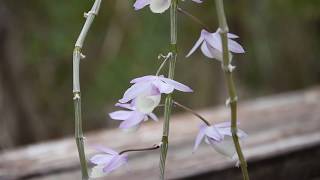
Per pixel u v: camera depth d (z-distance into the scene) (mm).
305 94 1896
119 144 1416
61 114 3488
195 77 3365
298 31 3564
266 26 3395
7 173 1222
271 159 1192
